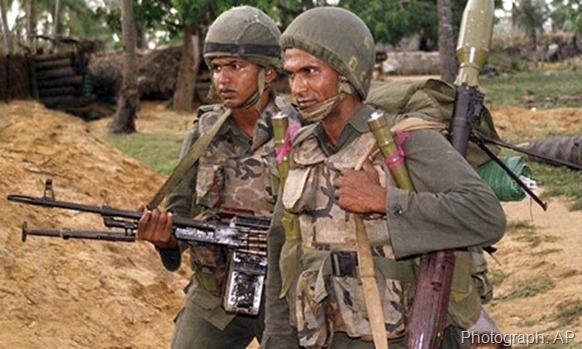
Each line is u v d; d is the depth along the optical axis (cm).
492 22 347
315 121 314
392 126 313
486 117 347
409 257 303
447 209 295
